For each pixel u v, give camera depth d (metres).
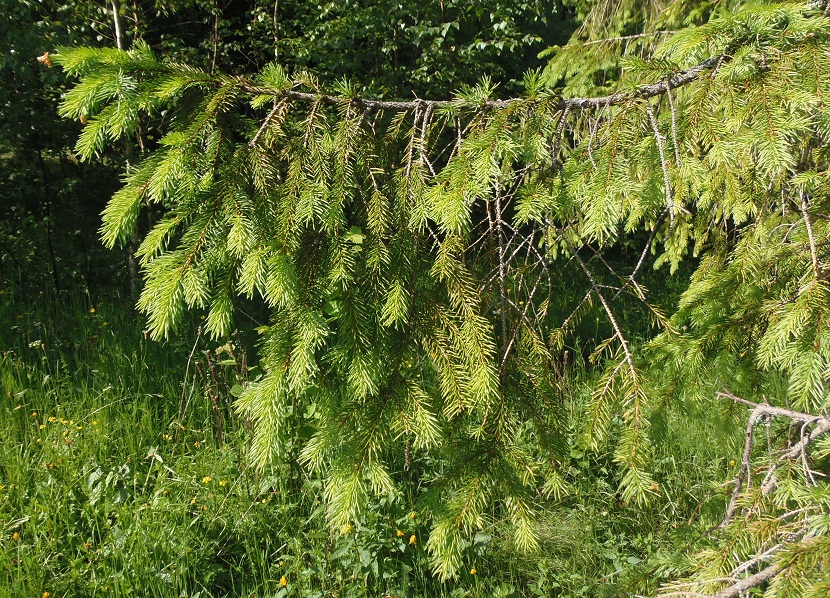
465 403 1.59
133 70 1.52
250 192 1.53
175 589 3.06
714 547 1.61
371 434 1.63
